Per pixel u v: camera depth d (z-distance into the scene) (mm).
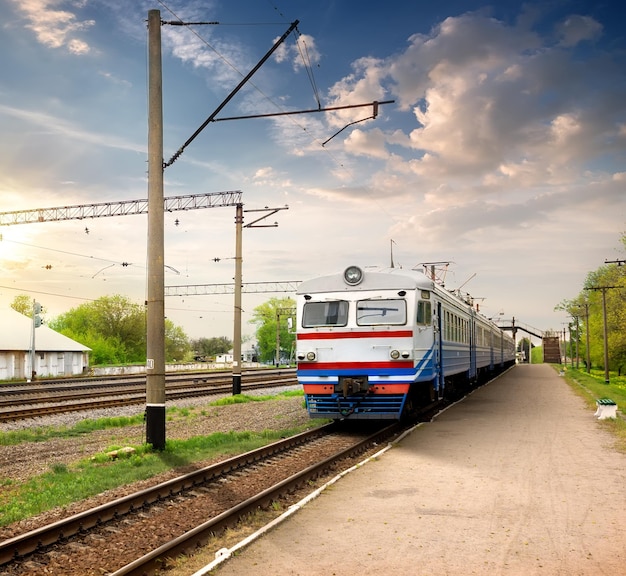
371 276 15539
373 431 15805
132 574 5746
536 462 11000
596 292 59094
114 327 88375
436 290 17641
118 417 18781
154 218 13180
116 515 7781
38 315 45906
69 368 56812
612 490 8930
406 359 14875
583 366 81625
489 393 27406
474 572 5848
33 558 6398
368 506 8188
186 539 6562
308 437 14430
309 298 15883
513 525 7289
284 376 46625
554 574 5781
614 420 16672
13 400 25031
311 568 5984
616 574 5773
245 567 6023
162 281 13125
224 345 171875
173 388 32531
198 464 11258
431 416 18047
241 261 27719
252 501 8016
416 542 6715
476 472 10227
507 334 62812
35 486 9625
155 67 13430
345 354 15289
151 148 13312
